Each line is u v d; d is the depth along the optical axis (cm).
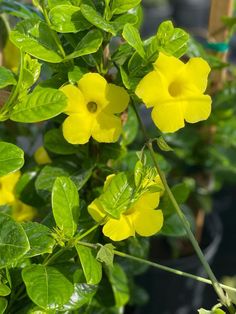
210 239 52
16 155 23
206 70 24
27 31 26
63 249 25
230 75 49
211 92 44
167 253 49
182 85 25
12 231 22
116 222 25
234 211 69
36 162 34
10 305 26
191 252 49
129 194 25
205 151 47
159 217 25
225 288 25
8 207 31
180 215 26
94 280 24
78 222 26
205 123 46
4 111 24
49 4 26
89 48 25
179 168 49
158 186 25
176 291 49
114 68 28
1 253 22
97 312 33
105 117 25
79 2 26
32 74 24
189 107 24
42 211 32
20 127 39
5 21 34
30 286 23
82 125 25
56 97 24
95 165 30
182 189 31
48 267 24
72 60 26
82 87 25
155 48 26
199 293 51
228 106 44
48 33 26
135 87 25
